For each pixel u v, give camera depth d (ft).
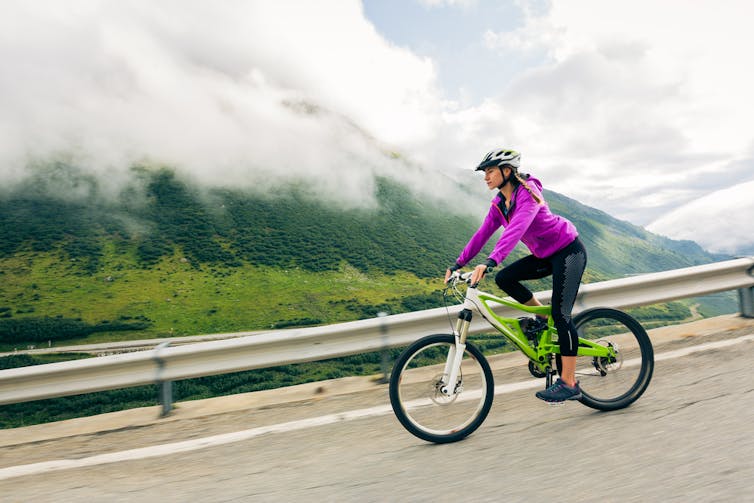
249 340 13.12
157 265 465.06
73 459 9.73
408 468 7.89
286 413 11.68
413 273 519.19
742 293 16.62
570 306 9.31
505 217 9.36
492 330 14.40
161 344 13.12
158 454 9.64
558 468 7.36
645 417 9.16
